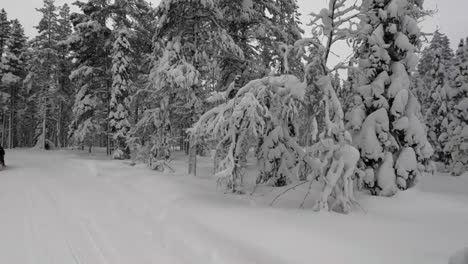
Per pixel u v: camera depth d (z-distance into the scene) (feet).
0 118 160.97
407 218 27.25
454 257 10.56
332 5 33.47
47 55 120.26
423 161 38.22
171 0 46.16
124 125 77.10
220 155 37.88
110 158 84.84
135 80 86.02
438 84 116.67
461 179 76.74
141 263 17.74
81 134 80.89
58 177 51.16
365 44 39.91
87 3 82.02
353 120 38.04
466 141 97.40
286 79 33.86
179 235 21.97
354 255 17.07
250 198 35.68
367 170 35.99
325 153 31.01
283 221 24.08
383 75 37.83
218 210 27.66
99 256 18.62
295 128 38.42
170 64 46.91
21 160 81.56
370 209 30.73
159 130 54.95
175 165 73.82
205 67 50.11
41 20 121.90
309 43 34.86
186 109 54.39
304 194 36.06
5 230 22.89
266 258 17.30
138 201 33.53
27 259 17.95
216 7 46.80
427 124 114.42
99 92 85.87
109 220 26.43
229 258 17.60
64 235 22.21
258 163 38.50
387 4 38.55
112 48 80.33
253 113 32.12
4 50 137.49
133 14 79.30
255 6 50.83
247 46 52.85
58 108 132.67
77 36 79.92
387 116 36.63
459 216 27.27
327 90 32.53
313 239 19.63
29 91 141.90
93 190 39.96
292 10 52.31
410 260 16.25
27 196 34.99
